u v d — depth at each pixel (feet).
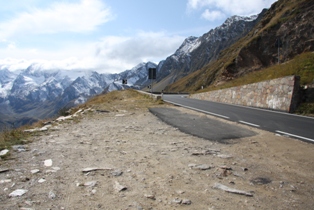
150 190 13.19
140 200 12.05
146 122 36.32
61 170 15.84
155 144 23.18
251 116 42.45
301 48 143.02
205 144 23.49
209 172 16.02
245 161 18.48
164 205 11.63
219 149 21.75
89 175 15.07
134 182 14.19
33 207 11.14
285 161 18.60
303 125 33.65
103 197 12.30
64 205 11.42
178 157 19.15
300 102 48.44
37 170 15.61
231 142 24.32
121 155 19.42
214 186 13.80
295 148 22.17
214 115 43.70
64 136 26.11
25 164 16.89
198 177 15.14
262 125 33.71
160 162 17.85
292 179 15.24
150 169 16.38
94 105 61.62
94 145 22.44
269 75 72.33
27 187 13.23
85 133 27.84
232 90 73.05
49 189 13.03
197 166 16.99
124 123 35.19
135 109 52.31
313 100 46.60
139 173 15.60
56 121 36.88
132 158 18.69
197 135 27.25
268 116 42.42
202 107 58.13
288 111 47.93
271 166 17.47
